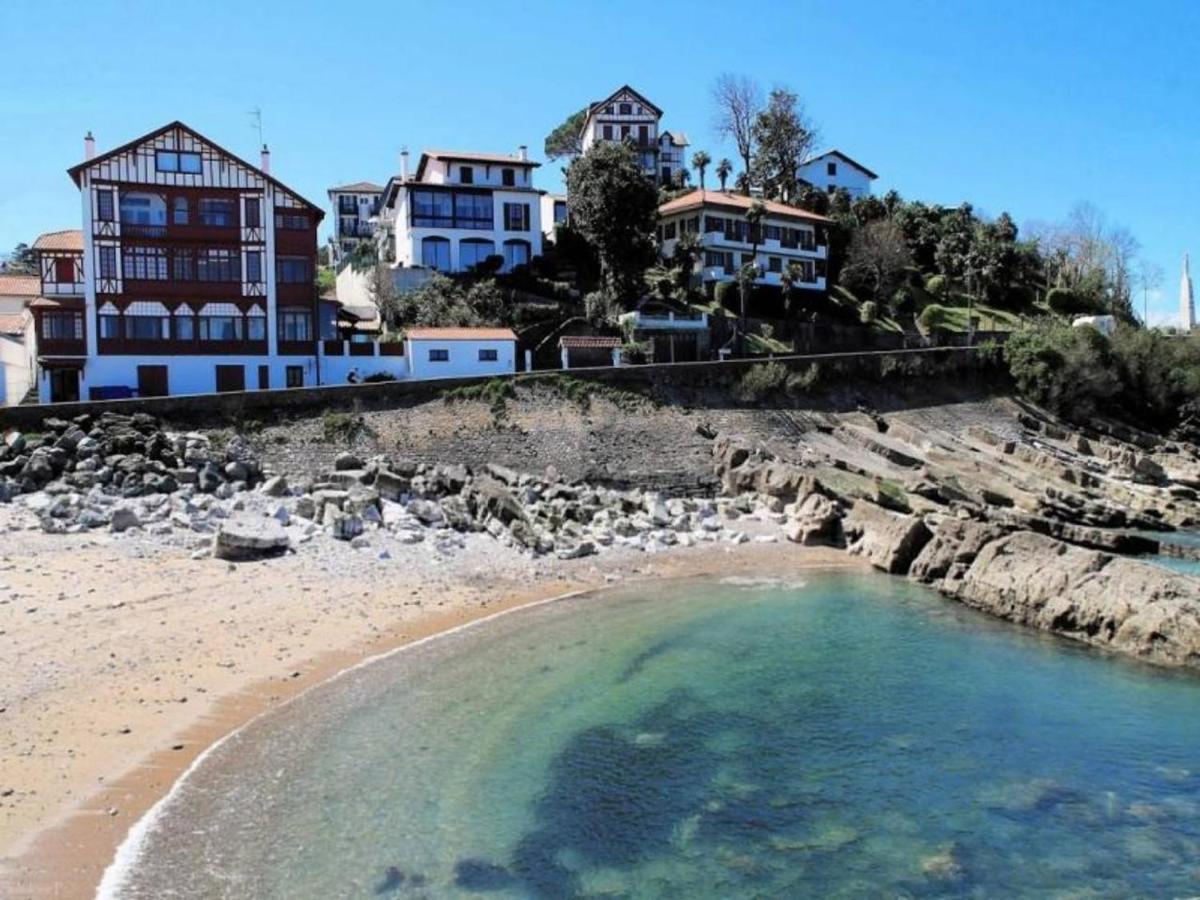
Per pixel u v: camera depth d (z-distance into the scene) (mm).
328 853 16906
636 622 31922
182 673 24891
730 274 92875
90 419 44875
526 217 83562
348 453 48125
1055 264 127312
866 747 22172
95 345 55656
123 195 56375
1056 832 18516
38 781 18750
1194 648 27938
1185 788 20359
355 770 20188
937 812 19250
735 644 29750
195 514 38844
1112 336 85438
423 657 27641
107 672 24438
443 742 21828
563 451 53781
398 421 51688
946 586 36375
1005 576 34000
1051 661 28469
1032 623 32281
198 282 57656
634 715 23812
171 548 35250
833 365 69875
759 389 63844
